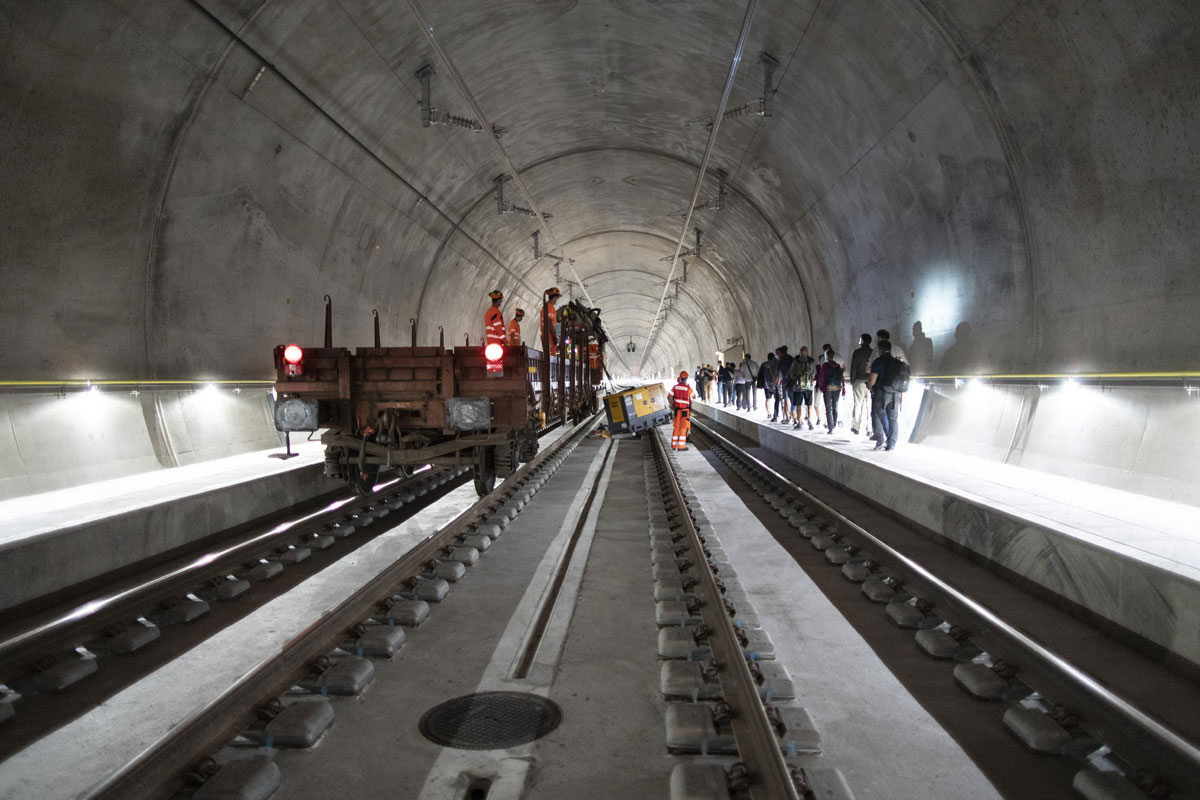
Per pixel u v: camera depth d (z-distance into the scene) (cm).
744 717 308
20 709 375
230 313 1154
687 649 413
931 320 1222
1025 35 756
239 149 1043
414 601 487
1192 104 617
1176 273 673
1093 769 299
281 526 733
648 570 614
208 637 476
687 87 1434
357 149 1298
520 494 956
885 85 1035
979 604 448
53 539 558
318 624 408
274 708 332
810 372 1602
